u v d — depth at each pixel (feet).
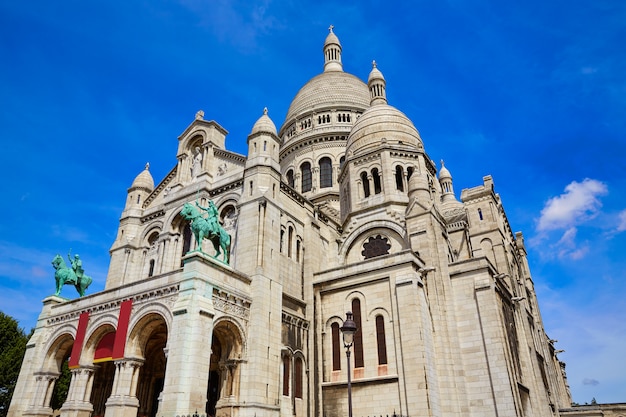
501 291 139.54
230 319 110.73
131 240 165.89
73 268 145.38
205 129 163.22
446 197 226.38
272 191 137.49
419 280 126.11
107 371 137.80
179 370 93.71
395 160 172.86
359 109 256.52
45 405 126.11
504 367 119.96
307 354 132.98
